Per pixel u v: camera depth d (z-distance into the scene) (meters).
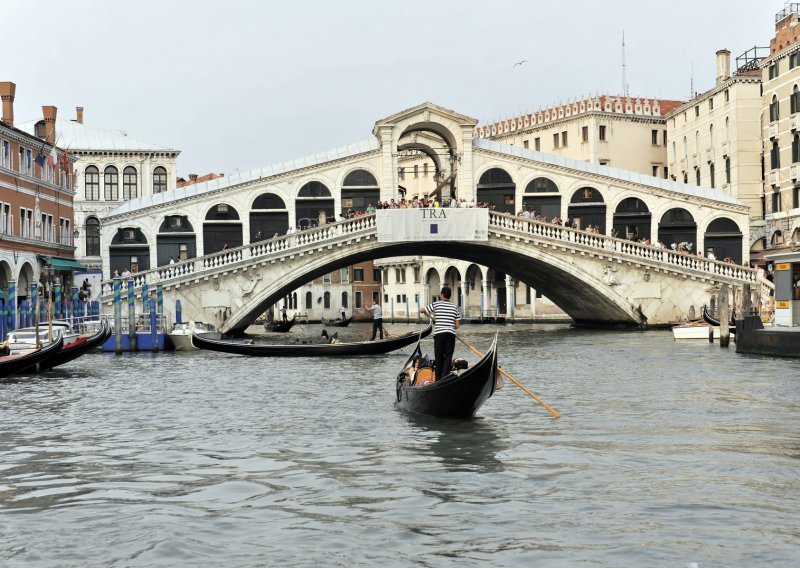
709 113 59.47
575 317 57.97
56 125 62.22
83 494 11.45
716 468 12.36
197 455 13.91
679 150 65.69
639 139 70.25
